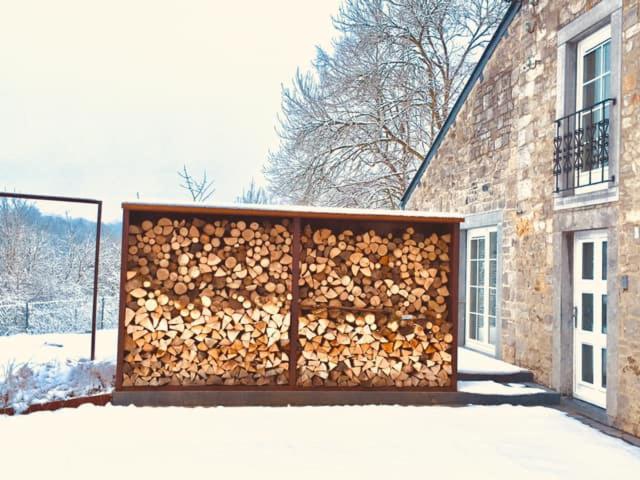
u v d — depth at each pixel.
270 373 6.41
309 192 16.52
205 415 5.91
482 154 8.98
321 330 6.48
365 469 4.57
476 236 9.32
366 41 16.89
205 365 6.33
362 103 16.84
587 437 5.42
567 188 6.64
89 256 20.16
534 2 7.60
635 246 5.45
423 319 6.70
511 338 7.88
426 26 16.62
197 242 6.36
